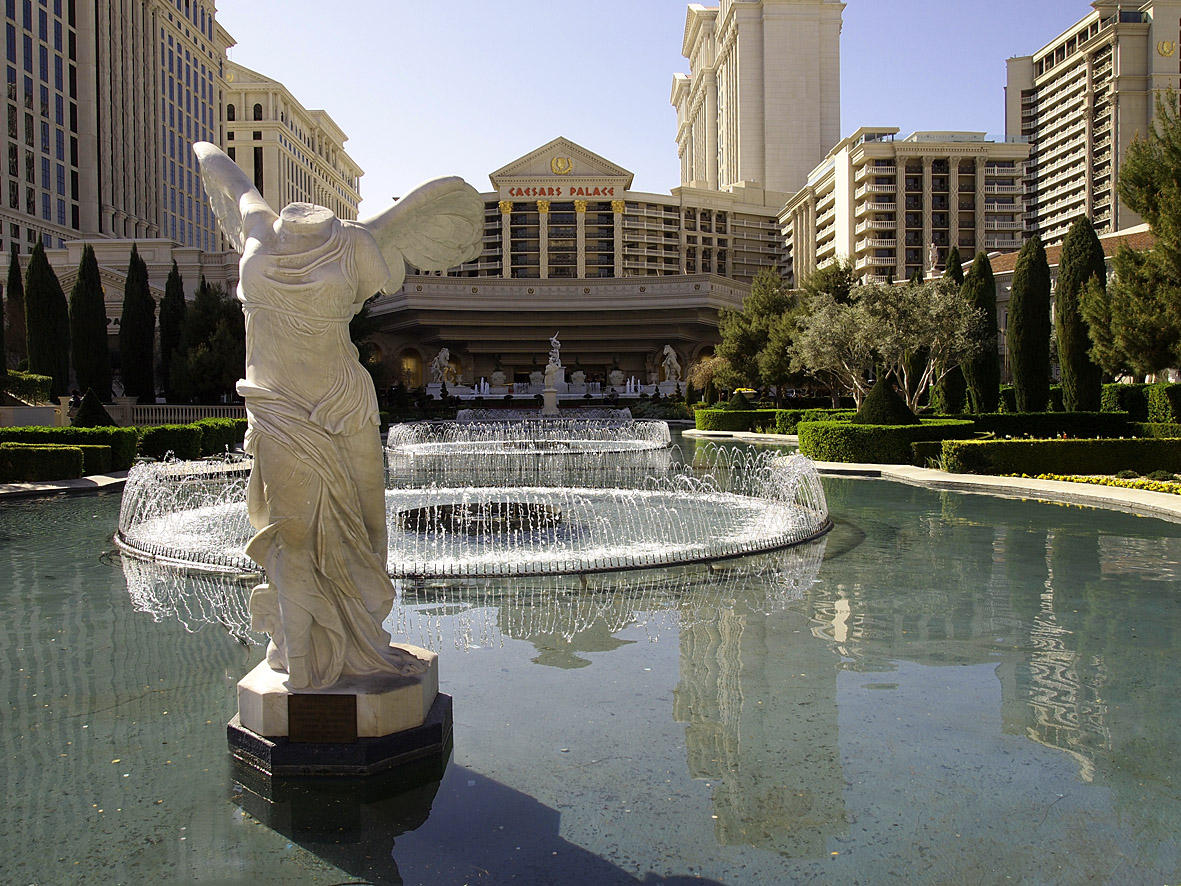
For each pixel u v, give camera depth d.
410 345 63.97
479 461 21.66
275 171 97.81
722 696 4.99
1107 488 14.35
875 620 6.72
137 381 31.98
